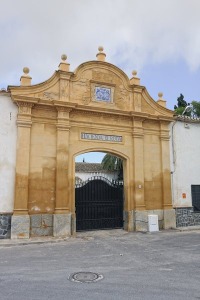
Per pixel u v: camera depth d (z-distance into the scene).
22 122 13.37
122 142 15.79
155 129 16.91
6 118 13.28
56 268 7.69
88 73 15.47
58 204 13.48
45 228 13.22
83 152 14.75
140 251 10.05
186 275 6.97
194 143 18.20
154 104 16.97
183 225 16.78
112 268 7.70
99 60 15.99
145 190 15.96
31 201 13.18
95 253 9.74
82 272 7.27
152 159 16.53
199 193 17.75
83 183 15.77
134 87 16.36
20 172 12.98
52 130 14.20
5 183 12.78
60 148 14.02
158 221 15.87
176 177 17.09
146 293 5.66
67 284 6.27
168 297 5.43
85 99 15.15
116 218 16.12
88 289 5.92
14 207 12.62
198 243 11.54
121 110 15.62
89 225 15.41
